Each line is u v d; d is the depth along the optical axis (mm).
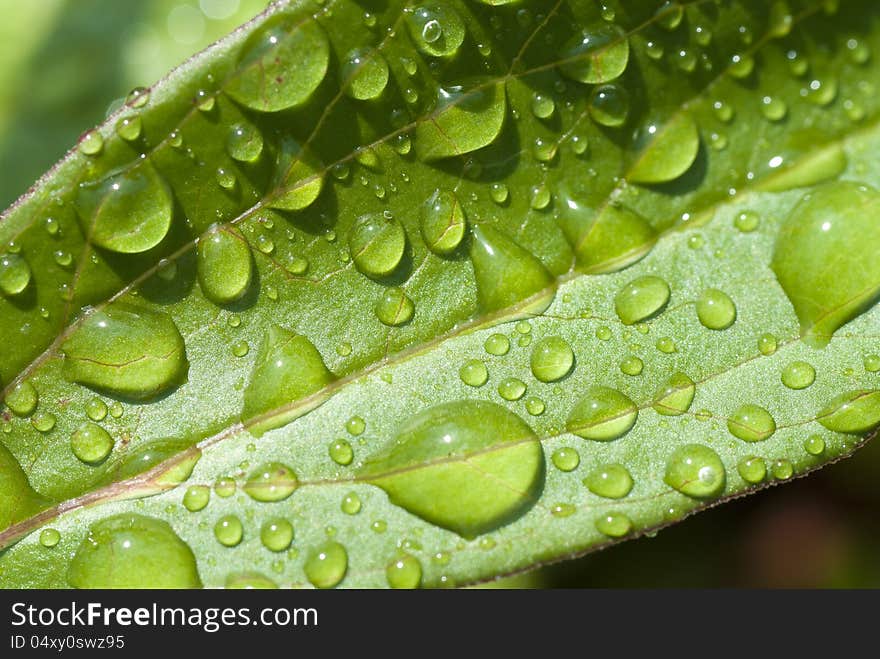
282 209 93
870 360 92
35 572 91
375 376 93
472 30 92
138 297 93
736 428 92
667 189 95
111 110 110
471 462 92
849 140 96
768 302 94
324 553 91
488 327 94
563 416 92
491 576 90
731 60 96
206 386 93
